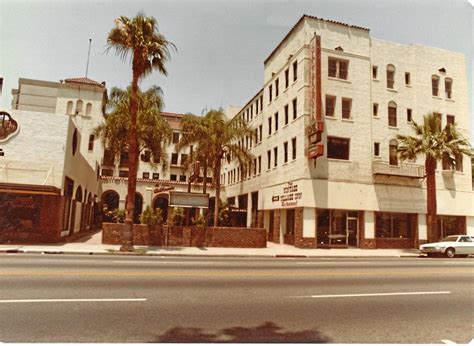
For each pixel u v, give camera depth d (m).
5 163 20.03
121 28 19.36
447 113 30.12
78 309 6.25
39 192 19.30
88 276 9.51
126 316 5.95
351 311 6.80
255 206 36.31
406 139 26.47
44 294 7.26
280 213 29.70
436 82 30.64
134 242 21.25
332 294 8.29
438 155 24.47
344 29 27.92
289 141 28.12
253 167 36.06
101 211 39.41
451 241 22.44
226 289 8.48
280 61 32.03
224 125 27.86
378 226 26.89
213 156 27.94
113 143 27.52
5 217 19.70
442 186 29.16
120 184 43.66
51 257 14.33
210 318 6.04
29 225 19.98
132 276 9.78
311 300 7.61
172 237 21.89
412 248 27.33
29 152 20.52
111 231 21.00
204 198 23.30
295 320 6.09
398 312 6.88
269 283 9.51
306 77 26.28
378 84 28.39
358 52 27.95
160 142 29.02
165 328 5.42
